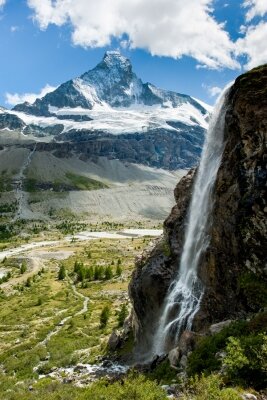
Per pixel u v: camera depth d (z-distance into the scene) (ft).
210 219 113.50
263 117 91.86
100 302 316.19
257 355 62.08
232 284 100.27
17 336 221.66
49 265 592.60
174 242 137.59
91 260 632.79
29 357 161.17
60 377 123.95
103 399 64.03
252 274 94.17
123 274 461.78
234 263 99.76
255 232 92.63
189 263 122.83
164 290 129.80
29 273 517.96
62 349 170.40
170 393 68.49
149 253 149.59
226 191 102.94
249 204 94.32
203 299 110.42
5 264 607.78
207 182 120.88
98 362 138.62
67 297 351.87
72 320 242.58
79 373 124.88
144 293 136.26
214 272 106.73
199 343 86.33
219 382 60.34
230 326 85.56
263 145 91.56
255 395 56.34
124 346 146.82
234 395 54.39
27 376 133.28
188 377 75.77
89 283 425.69
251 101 95.71
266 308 85.81
